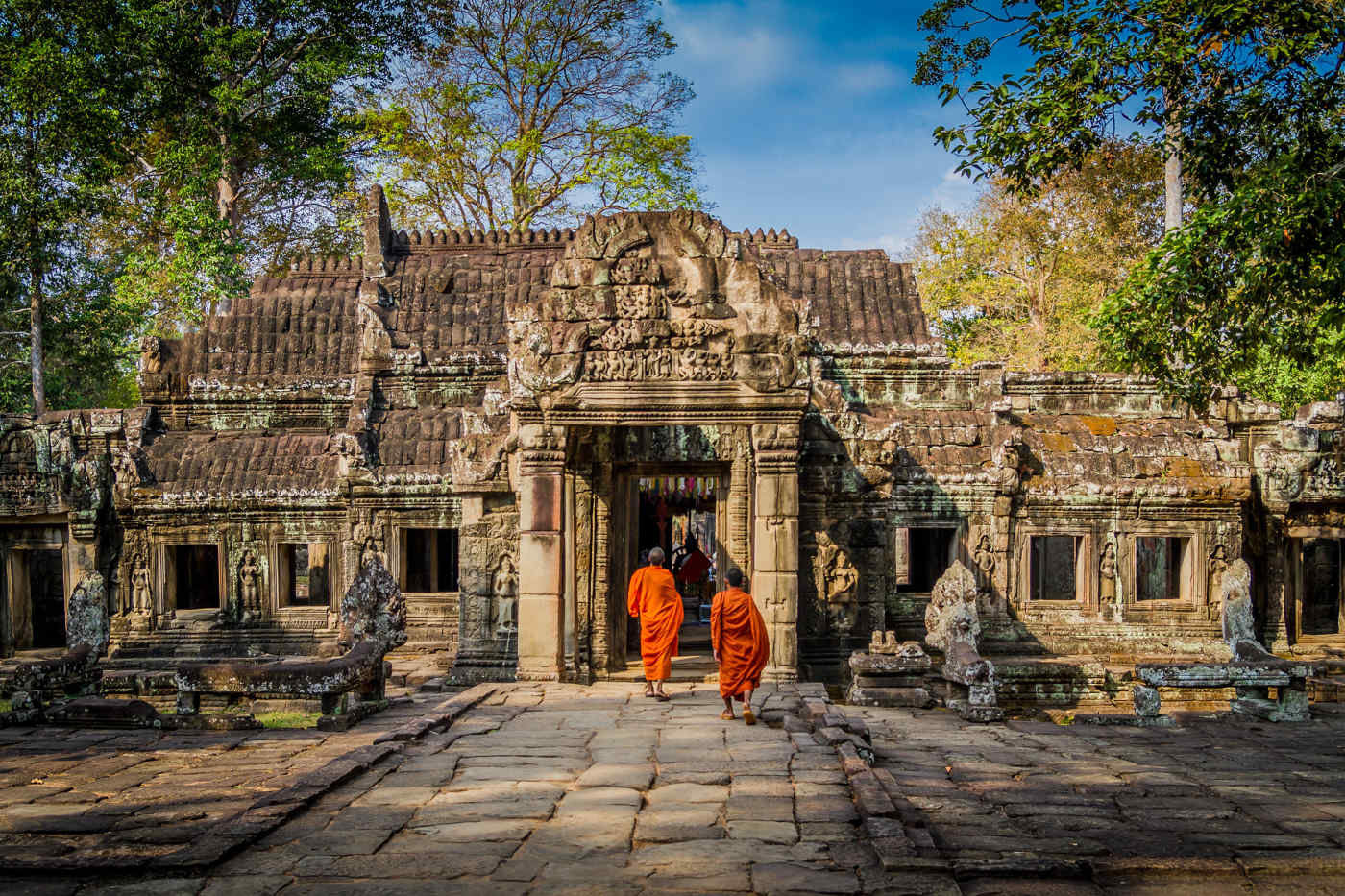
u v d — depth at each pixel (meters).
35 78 27.84
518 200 38.16
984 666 13.93
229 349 24.67
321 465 22.02
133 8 30.05
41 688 14.28
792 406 15.39
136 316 31.94
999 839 7.70
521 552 15.71
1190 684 13.90
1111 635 21.36
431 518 21.17
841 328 24.05
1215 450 22.27
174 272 30.66
